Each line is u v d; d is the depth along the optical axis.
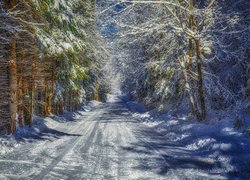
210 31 15.28
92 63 42.41
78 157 10.23
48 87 25.72
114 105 60.34
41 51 16.50
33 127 17.44
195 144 12.12
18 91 16.47
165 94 23.64
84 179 7.56
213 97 19.95
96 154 10.75
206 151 10.88
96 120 27.11
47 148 11.95
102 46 34.03
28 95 18.05
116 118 29.20
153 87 30.80
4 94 15.36
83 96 40.62
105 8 14.34
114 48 31.86
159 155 10.53
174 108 24.34
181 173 8.16
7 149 11.36
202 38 16.05
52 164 9.16
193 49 17.62
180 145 12.70
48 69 24.94
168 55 19.56
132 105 49.50
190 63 17.02
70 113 31.81
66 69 25.12
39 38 16.06
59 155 10.55
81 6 24.70
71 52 21.02
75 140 14.30
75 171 8.34
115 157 10.23
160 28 15.41
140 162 9.48
